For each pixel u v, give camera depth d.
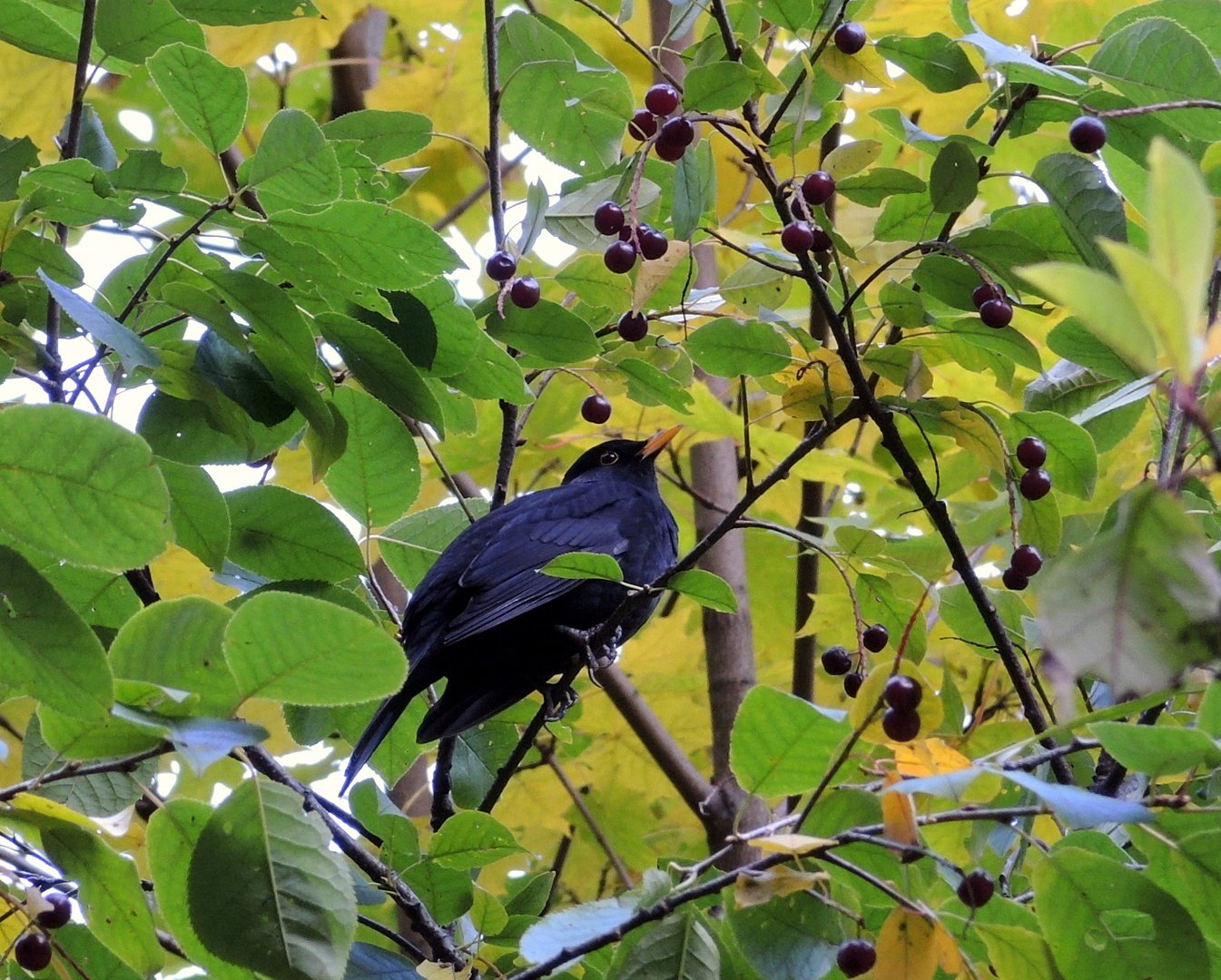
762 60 6.69
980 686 9.89
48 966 6.35
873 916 5.27
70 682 4.59
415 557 8.54
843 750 4.87
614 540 9.81
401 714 8.96
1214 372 6.58
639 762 11.89
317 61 14.25
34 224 6.95
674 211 6.32
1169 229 3.09
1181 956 4.74
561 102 8.10
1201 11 6.85
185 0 7.63
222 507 6.46
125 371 6.71
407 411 7.09
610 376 7.94
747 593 11.20
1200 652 3.39
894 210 7.16
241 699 4.87
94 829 5.30
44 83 11.45
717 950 5.29
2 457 4.63
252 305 6.35
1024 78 6.43
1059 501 9.16
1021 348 6.67
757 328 7.04
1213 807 4.69
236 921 5.05
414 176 8.39
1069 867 4.82
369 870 6.88
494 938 6.74
